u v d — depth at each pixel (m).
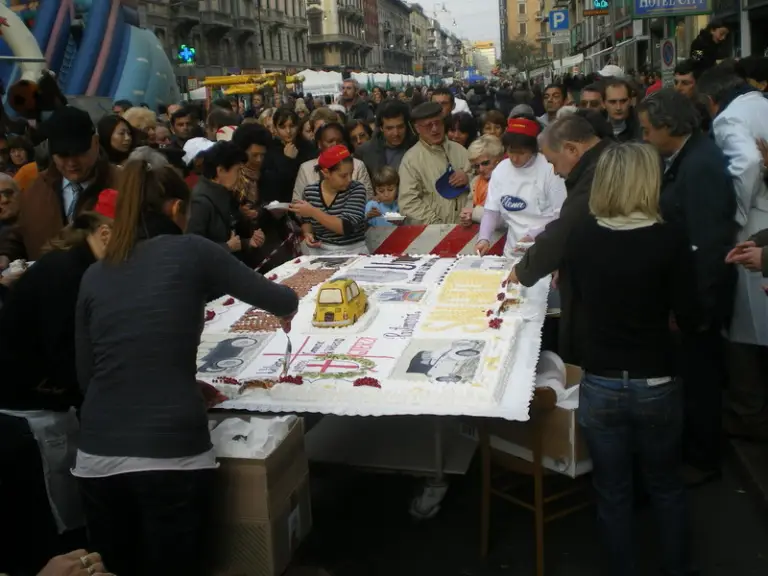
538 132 4.30
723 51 7.74
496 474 3.26
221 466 2.59
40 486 2.90
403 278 4.34
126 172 2.42
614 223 2.53
